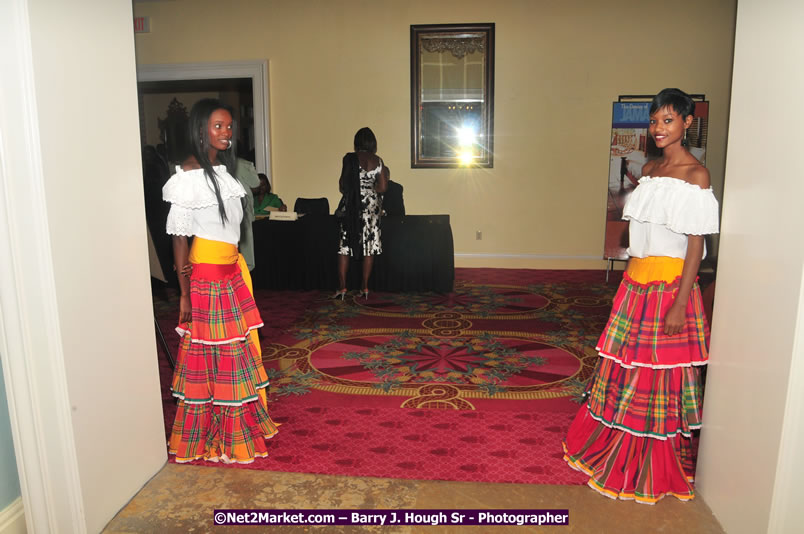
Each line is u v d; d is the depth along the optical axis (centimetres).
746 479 193
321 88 709
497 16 673
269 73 713
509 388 342
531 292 585
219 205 233
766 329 183
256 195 627
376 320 485
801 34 167
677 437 234
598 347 231
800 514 175
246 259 327
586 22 663
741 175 201
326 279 579
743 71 200
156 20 720
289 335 445
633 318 220
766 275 184
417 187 712
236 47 715
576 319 487
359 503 226
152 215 399
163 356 400
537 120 684
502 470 249
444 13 680
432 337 439
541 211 700
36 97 181
